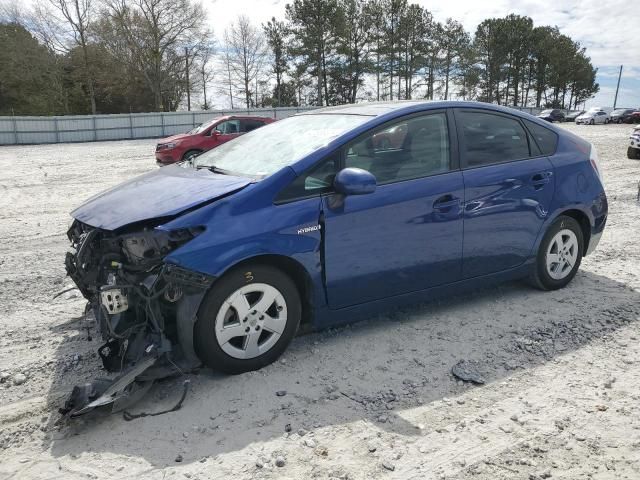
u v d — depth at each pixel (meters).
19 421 2.93
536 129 4.52
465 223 3.97
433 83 64.88
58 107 56.53
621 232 6.93
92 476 2.47
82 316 4.40
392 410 2.98
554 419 2.88
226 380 3.28
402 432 2.79
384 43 58.41
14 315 4.45
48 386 3.30
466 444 2.68
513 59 70.19
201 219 3.07
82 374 3.44
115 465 2.54
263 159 3.73
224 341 3.20
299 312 3.47
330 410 2.98
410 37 59.59
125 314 3.16
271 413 2.95
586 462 2.54
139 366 2.98
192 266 2.98
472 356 3.59
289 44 55.28
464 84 67.00
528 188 4.30
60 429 2.84
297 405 3.03
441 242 3.88
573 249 4.74
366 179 3.30
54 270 5.77
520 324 4.08
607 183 11.00
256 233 3.16
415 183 3.75
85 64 50.84
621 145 21.00
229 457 2.59
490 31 68.12
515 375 3.35
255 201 3.23
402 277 3.77
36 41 51.53
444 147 3.96
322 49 53.97
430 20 60.34
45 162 19.33
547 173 4.43
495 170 4.13
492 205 4.09
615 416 2.89
